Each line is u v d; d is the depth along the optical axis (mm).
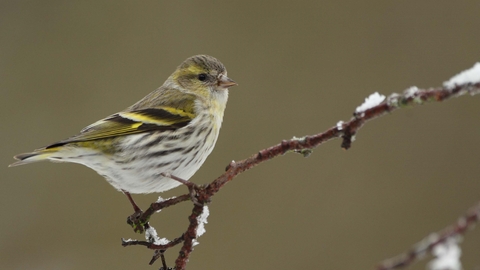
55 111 13531
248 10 14133
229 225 12102
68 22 14219
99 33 14133
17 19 14281
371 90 13094
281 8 14039
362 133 12695
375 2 13734
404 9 13578
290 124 12992
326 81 13289
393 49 13359
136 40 14094
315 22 13852
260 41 13852
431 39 13266
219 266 11758
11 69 13844
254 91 13320
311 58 13555
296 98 13203
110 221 12297
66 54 13977
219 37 13984
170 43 14023
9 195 12633
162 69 13828
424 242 3146
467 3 13273
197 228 5664
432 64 13070
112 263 11914
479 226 11141
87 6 14352
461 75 4176
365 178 12352
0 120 13406
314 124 12922
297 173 12477
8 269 12047
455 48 13078
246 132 12938
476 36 13070
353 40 13586
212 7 14258
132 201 7750
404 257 3143
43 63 13906
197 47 13938
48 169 12750
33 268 11938
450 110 12539
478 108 12430
